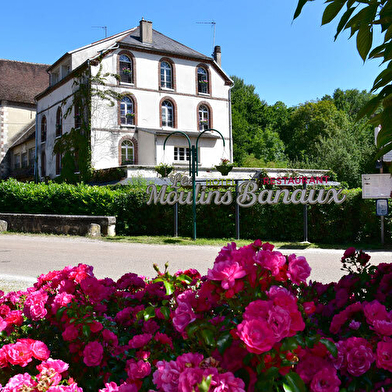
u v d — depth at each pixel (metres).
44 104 39.38
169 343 2.21
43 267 8.91
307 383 1.68
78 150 32.19
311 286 2.78
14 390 1.78
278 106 72.06
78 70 32.78
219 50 40.31
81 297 2.85
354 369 1.79
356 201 13.46
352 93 71.06
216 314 2.26
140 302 3.08
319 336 1.75
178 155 33.16
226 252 2.05
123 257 10.56
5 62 51.28
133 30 35.53
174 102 34.66
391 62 1.74
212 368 1.44
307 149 61.28
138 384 1.95
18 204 19.25
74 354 2.33
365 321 2.17
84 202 16.94
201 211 15.12
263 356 1.55
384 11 1.61
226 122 36.97
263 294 1.83
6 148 48.72
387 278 2.81
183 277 2.41
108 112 32.03
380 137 1.80
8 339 2.69
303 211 13.70
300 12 1.52
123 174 27.89
